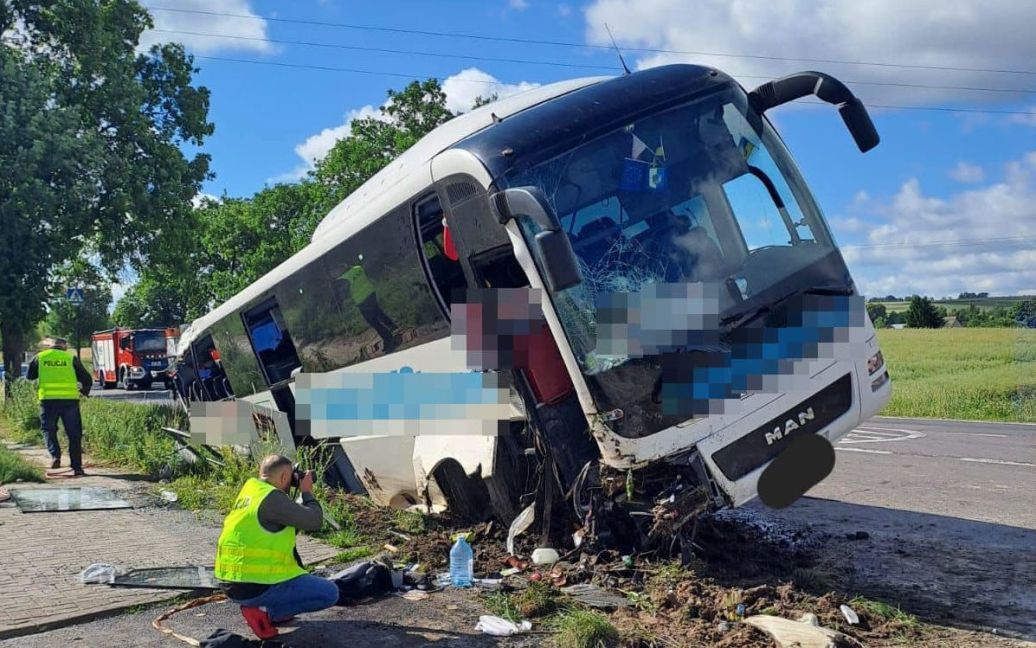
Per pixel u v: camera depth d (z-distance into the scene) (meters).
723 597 5.75
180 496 10.20
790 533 8.16
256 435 11.37
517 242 6.33
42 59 24.02
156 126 26.30
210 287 51.19
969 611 5.80
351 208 9.39
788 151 7.30
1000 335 51.50
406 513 8.85
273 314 11.22
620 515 6.79
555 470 6.92
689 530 6.57
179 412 15.92
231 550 5.33
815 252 6.85
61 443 16.17
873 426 19.00
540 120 6.85
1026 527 8.21
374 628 5.61
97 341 51.25
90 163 22.06
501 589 6.30
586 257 6.42
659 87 7.05
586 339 6.27
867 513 9.05
